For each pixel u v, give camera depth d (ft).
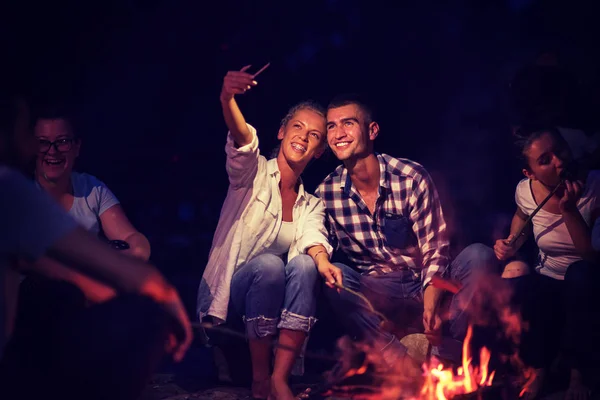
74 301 8.66
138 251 13.74
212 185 34.42
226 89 13.12
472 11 33.58
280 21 36.14
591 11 31.19
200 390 13.74
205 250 27.91
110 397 7.94
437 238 14.20
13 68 8.71
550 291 13.61
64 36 32.12
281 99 35.99
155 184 34.32
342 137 14.26
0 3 30.50
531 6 32.17
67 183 13.84
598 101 16.67
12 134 7.66
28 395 7.82
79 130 13.96
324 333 16.67
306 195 14.73
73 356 7.86
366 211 14.66
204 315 14.06
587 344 12.91
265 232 14.10
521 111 16.84
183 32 35.70
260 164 14.32
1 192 7.16
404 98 34.91
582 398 12.50
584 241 13.29
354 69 35.76
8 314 7.73
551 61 17.19
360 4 35.45
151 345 8.00
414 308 14.66
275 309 13.09
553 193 13.62
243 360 14.29
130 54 35.12
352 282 14.01
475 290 13.64
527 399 12.73
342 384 13.73
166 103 35.86
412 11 34.55
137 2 34.78
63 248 7.39
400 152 34.19
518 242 14.52
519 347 13.34
